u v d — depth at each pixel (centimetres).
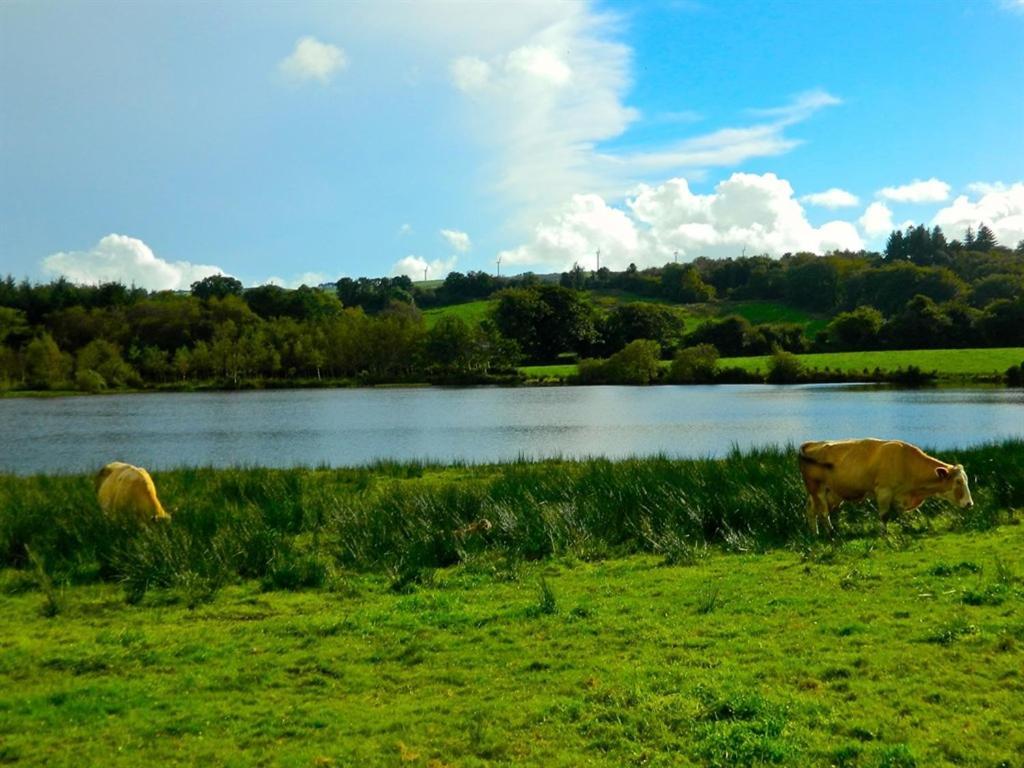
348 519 1284
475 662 720
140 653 767
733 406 5262
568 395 6856
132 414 5678
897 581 905
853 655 684
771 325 10669
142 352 9681
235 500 1524
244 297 13925
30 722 616
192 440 3922
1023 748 519
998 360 7688
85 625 873
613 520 1267
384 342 9931
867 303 13212
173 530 1143
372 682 685
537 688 656
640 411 5069
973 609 787
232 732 596
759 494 1309
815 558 1048
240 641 799
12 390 8644
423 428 4344
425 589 993
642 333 10550
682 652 717
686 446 3275
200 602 951
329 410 5831
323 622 850
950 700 593
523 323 10550
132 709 639
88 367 8912
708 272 17662
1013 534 1128
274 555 1088
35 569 1077
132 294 13238
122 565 1048
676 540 1145
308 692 670
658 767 521
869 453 1241
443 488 1515
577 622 816
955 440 3259
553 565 1093
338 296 17188
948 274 12938
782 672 658
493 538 1207
